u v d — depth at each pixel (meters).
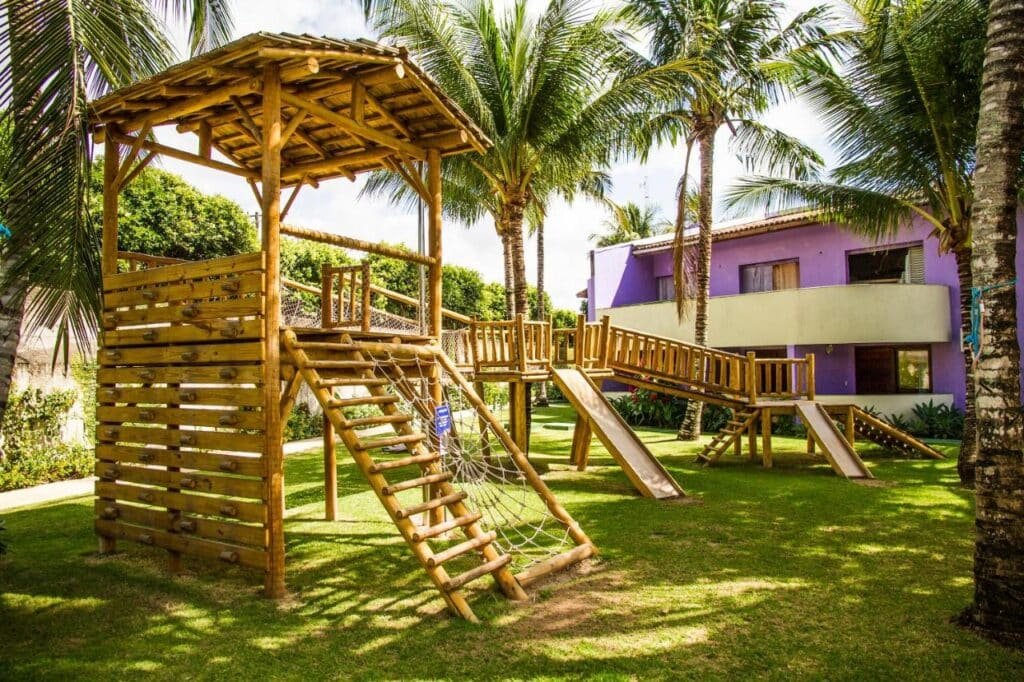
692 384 12.95
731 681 3.81
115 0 6.17
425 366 7.35
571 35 12.23
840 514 8.26
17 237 5.14
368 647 4.38
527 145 13.61
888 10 10.20
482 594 5.42
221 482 5.67
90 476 12.13
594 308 24.34
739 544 6.85
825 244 19.52
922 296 17.22
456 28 13.00
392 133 7.84
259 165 8.66
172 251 23.55
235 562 5.56
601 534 7.30
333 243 6.45
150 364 6.35
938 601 5.12
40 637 4.59
